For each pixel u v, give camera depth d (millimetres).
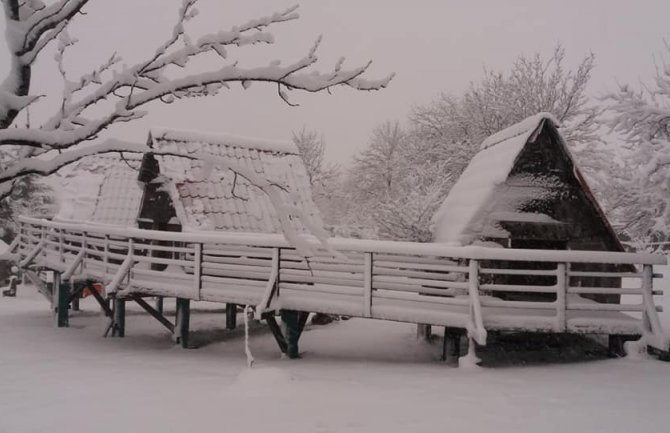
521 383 7164
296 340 10141
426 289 8953
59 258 14797
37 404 6098
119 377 7703
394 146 33125
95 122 4410
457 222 11281
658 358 8609
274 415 5652
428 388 6895
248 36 4699
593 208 10539
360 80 4750
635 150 14453
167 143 14805
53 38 4516
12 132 4184
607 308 8633
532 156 10641
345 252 9469
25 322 16312
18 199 34375
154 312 11969
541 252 8477
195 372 8172
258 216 14109
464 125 25781
